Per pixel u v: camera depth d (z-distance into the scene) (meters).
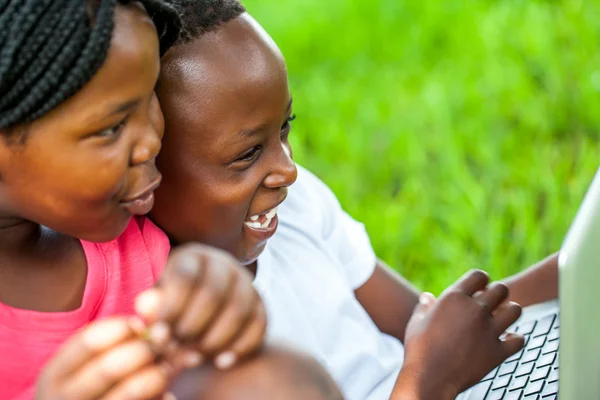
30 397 1.22
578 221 1.09
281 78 1.47
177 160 1.46
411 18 4.39
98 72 1.12
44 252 1.32
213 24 1.44
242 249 1.57
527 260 2.73
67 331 1.27
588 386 1.06
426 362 1.54
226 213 1.50
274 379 1.02
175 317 0.98
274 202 1.54
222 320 1.00
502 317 1.61
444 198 3.07
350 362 1.72
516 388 1.59
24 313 1.24
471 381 1.56
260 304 1.04
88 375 0.95
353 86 3.87
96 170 1.16
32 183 1.17
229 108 1.43
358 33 4.30
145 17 1.18
